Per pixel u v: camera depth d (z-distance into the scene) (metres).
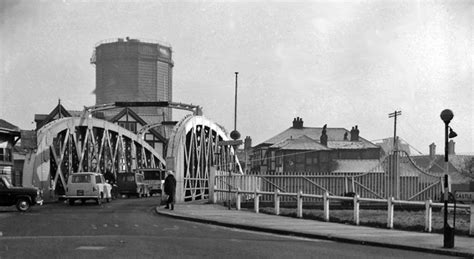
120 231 18.42
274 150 87.38
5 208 32.09
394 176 37.09
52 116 68.50
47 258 11.95
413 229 20.20
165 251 13.37
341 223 22.58
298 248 14.70
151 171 60.38
